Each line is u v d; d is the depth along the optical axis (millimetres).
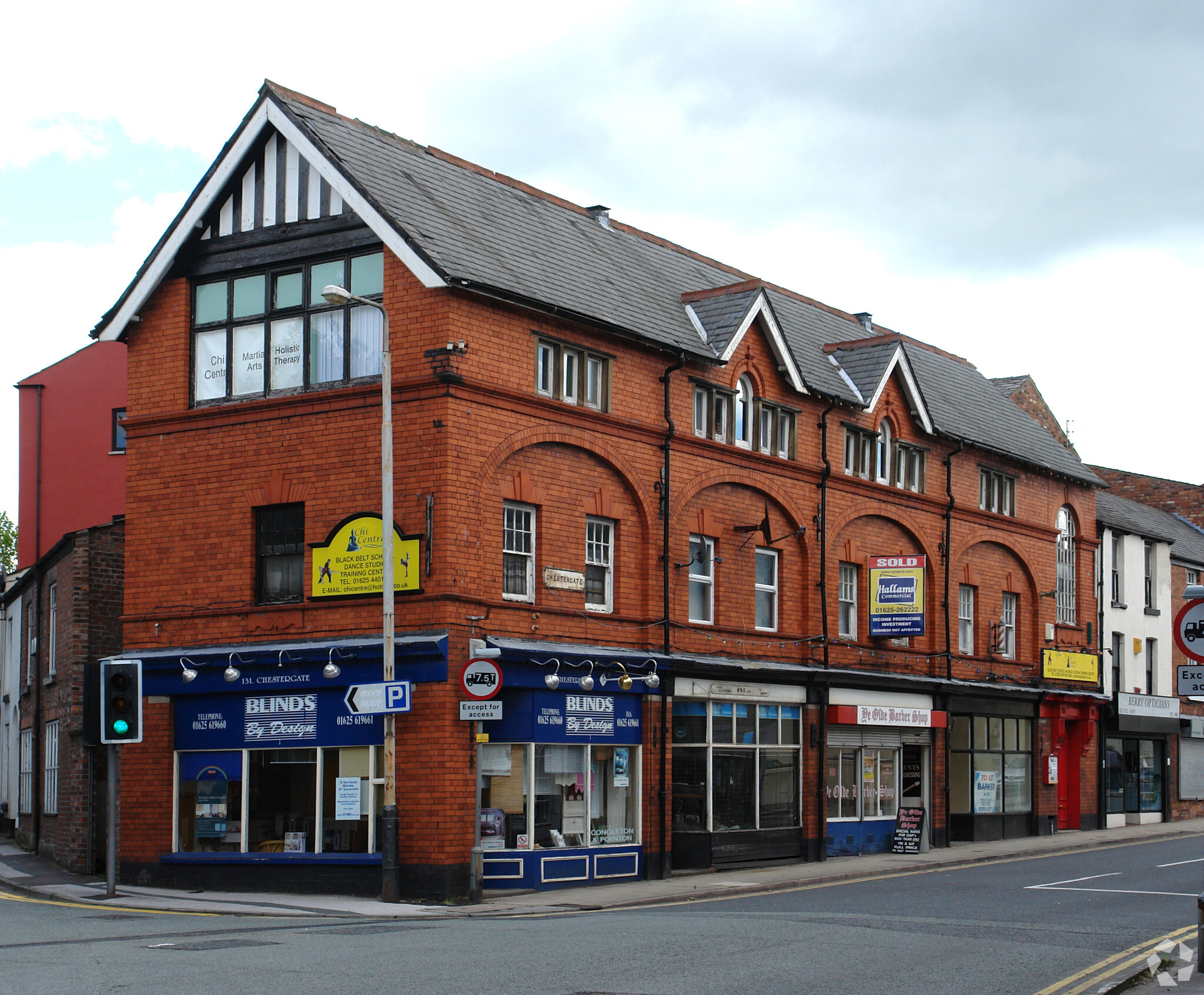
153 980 12312
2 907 20859
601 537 25203
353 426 23156
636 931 16422
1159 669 45594
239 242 24672
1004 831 36250
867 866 27734
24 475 39469
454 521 21984
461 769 21766
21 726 35094
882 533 32469
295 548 23797
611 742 24484
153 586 24891
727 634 27531
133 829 24453
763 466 28688
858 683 30578
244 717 23719
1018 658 37438
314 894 22500
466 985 12078
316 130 23703
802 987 12406
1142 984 13133
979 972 13562
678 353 26406
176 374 25047
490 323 22984
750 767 27844
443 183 25484
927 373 37031
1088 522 41375
